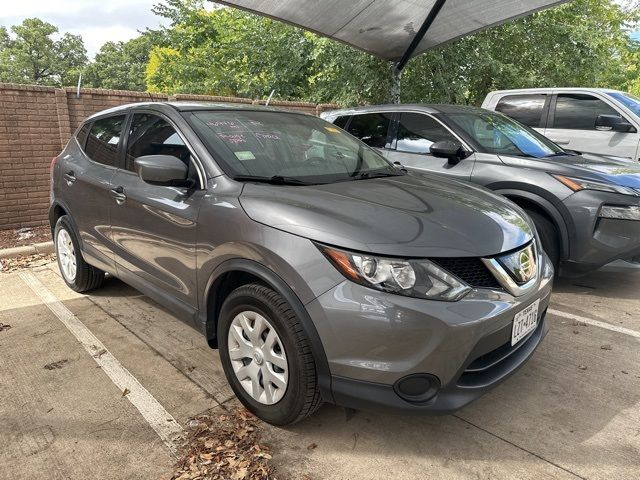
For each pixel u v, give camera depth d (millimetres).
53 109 6754
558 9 12273
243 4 7270
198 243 2723
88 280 4348
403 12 7777
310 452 2375
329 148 3387
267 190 2590
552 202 4176
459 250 2213
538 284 2533
